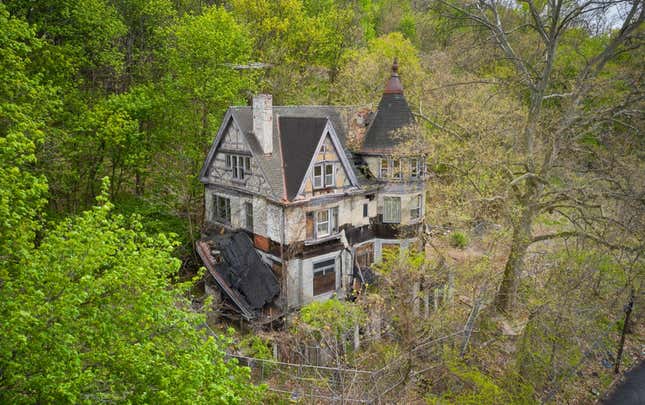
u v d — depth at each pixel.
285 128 28.67
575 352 25.36
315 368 20.73
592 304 26.55
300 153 27.20
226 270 26.91
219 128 29.78
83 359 10.82
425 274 25.06
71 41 27.84
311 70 52.09
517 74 30.39
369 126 31.28
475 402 19.56
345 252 29.06
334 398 18.31
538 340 24.22
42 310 9.50
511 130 28.20
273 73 47.06
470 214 25.33
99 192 32.16
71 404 9.46
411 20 62.16
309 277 27.36
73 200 29.95
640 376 27.81
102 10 28.20
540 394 23.06
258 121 27.31
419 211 31.11
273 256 27.25
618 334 31.31
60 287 10.46
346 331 23.17
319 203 27.34
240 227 29.67
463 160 26.52
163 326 11.95
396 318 23.20
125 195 34.12
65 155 27.17
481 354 23.53
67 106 28.33
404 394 19.91
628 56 30.69
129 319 11.21
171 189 31.45
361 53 50.03
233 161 29.36
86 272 10.98
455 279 25.77
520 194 27.44
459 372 20.91
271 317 25.14
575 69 32.72
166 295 12.12
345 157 27.98
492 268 26.70
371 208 30.62
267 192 26.72
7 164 12.93
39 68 26.08
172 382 10.66
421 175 30.53
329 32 51.25
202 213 34.62
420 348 21.75
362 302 24.92
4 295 10.19
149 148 31.88
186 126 32.69
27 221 13.54
